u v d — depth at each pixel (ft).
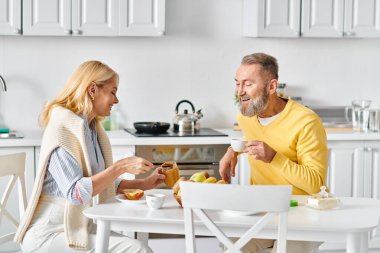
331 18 16.62
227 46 17.58
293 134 10.86
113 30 15.90
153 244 15.53
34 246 10.31
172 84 17.47
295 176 10.30
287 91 17.89
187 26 17.40
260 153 10.20
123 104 17.34
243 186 8.25
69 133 10.25
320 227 8.50
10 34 15.60
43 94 16.98
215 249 15.88
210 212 9.27
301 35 16.53
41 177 10.31
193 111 16.80
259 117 11.27
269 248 10.73
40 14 15.65
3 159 10.71
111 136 15.56
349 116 18.03
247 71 10.77
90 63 10.69
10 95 16.85
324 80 18.01
